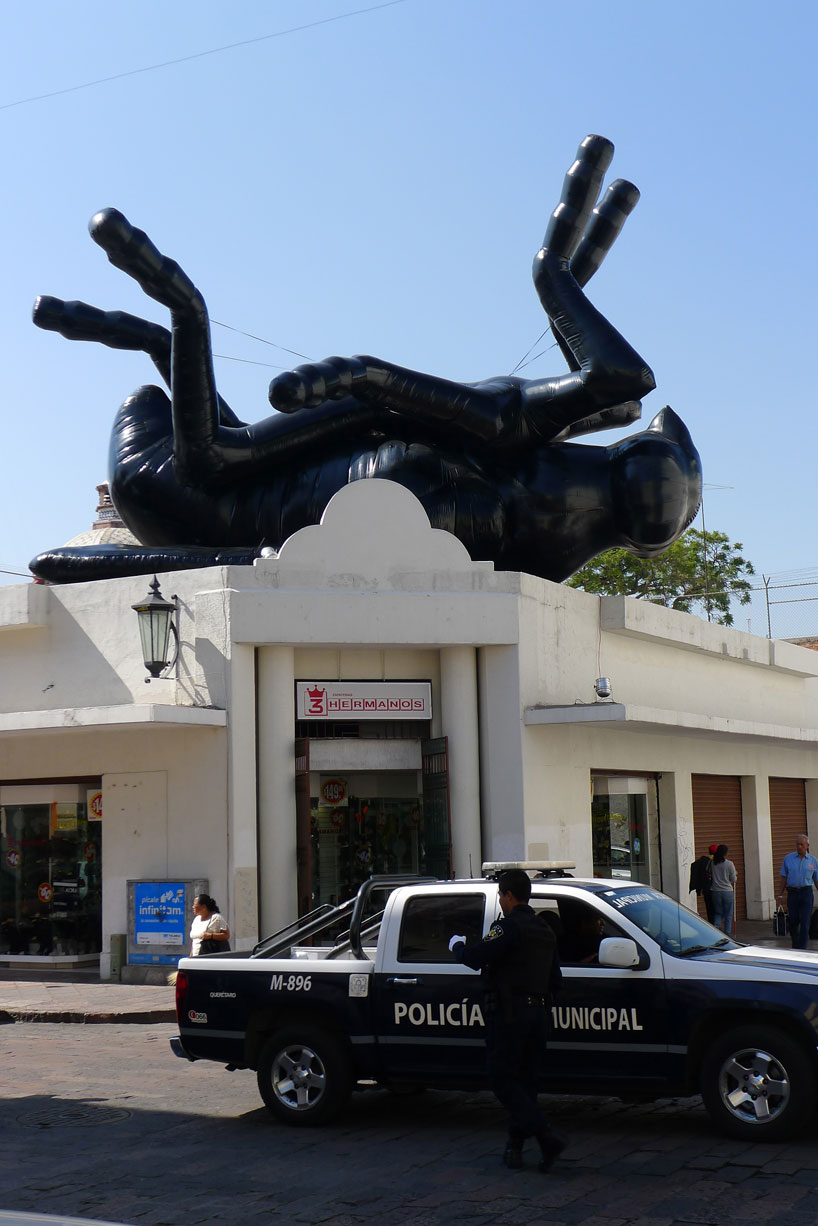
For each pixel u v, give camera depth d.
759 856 26.61
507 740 18.47
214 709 17.42
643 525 20.58
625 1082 8.21
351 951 9.38
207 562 19.50
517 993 7.51
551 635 19.50
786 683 29.12
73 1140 8.53
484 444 20.31
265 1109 9.49
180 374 19.66
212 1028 9.28
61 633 19.23
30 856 19.86
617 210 21.06
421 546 18.58
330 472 20.59
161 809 18.03
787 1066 7.90
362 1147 8.24
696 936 8.91
